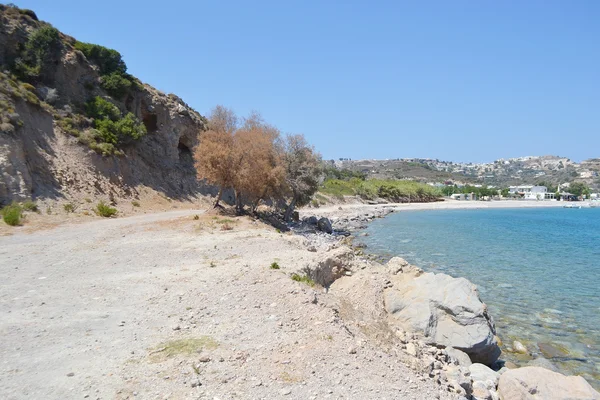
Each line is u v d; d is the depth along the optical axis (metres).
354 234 48.34
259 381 7.09
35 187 32.38
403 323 14.32
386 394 6.93
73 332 9.38
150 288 13.29
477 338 13.32
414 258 32.16
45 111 39.62
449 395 7.61
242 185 37.47
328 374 7.43
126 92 53.06
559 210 123.06
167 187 51.84
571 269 28.92
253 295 12.12
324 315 10.45
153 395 6.60
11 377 7.17
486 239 45.12
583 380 10.12
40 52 43.44
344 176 145.88
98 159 41.38
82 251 19.69
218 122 41.66
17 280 14.14
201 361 7.79
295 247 23.78
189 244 22.44
